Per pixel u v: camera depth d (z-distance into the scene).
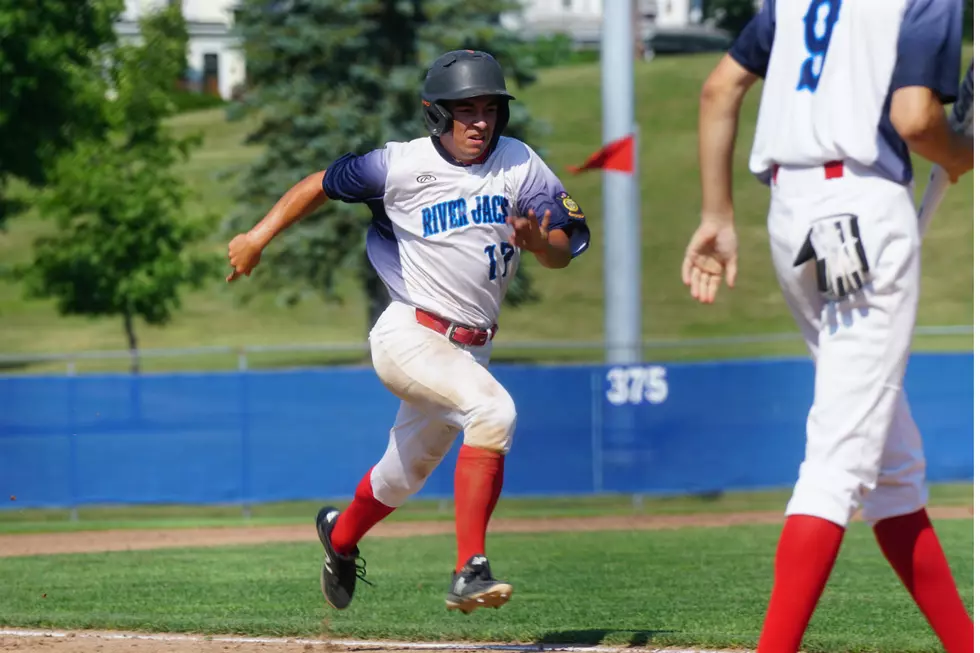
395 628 20.20
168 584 28.27
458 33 97.38
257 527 43.28
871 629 20.39
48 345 114.31
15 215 96.25
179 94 192.00
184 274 90.94
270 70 97.81
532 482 47.22
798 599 12.11
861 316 12.09
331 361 103.81
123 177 89.94
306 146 96.19
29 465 45.38
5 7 84.19
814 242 12.21
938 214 124.88
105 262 89.94
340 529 18.92
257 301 126.00
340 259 96.62
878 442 12.09
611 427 47.50
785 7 12.77
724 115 13.46
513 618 22.17
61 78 85.88
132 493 45.81
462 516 15.59
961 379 48.03
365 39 96.12
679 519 43.81
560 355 107.06
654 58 183.38
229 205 140.25
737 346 106.06
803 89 12.43
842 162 12.14
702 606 23.73
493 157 16.22
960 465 48.03
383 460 17.98
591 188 137.25
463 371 16.03
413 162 16.12
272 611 23.53
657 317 113.50
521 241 15.06
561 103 165.12
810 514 12.00
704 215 13.71
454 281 16.22
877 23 11.92
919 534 13.03
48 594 26.78
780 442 47.84
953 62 11.87
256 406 46.41
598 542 36.94
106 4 88.38
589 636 19.50
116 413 45.81
